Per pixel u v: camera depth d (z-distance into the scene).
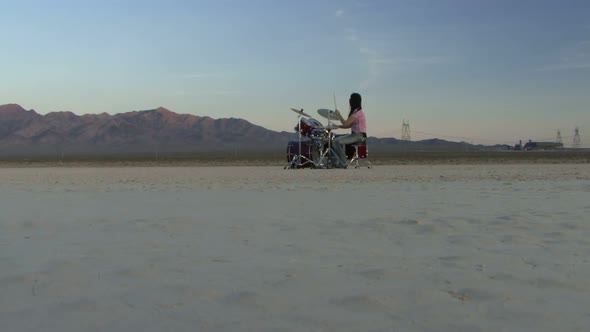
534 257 3.84
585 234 4.80
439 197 8.44
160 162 46.03
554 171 19.27
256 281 3.17
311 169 21.00
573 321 2.44
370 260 3.75
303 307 2.67
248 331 2.33
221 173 18.86
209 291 2.96
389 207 7.00
